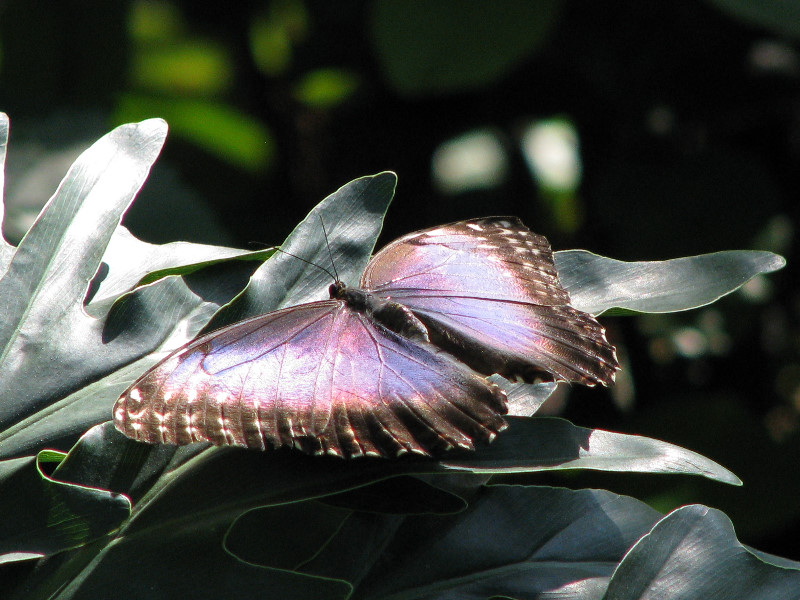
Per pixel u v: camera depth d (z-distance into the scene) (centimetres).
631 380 329
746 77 327
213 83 395
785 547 296
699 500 292
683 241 315
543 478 292
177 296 272
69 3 316
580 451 268
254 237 359
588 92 339
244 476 268
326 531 269
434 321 274
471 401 269
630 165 324
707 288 272
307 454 269
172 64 394
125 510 267
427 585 269
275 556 269
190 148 364
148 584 266
